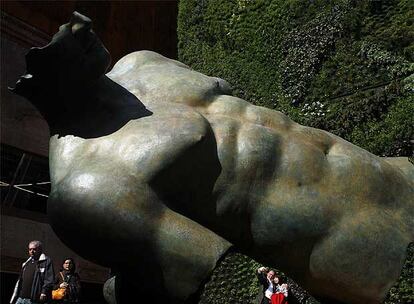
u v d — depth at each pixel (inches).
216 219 80.7
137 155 76.8
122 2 690.2
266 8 278.4
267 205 80.5
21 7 566.6
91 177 75.0
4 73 550.6
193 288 73.5
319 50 249.9
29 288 283.9
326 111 238.2
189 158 78.0
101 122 83.0
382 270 80.7
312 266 81.0
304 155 82.9
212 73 299.7
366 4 235.8
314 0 259.0
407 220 84.7
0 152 549.0
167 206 77.3
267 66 274.2
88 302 615.8
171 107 83.5
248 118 85.9
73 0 626.8
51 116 85.4
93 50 81.1
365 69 230.4
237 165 80.9
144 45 717.3
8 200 557.3
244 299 257.0
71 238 76.5
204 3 309.9
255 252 83.2
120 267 75.4
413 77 210.4
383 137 211.6
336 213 81.0
